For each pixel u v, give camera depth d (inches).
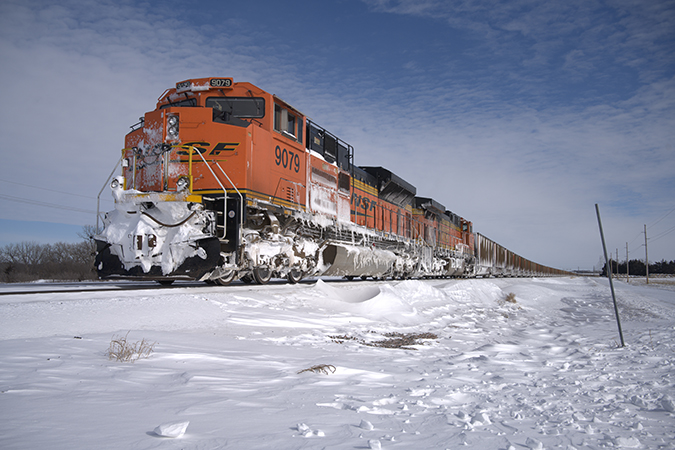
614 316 598.5
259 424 113.1
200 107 430.9
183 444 95.7
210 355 200.7
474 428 120.3
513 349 304.3
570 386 187.2
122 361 177.2
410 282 642.2
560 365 242.2
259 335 281.0
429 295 628.7
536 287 990.4
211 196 422.6
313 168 579.2
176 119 429.7
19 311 249.9
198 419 114.0
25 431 99.1
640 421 137.2
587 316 611.8
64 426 103.8
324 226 593.3
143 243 395.2
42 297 316.2
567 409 148.3
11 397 124.1
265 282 498.6
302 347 256.5
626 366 239.9
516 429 122.5
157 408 121.6
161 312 290.8
